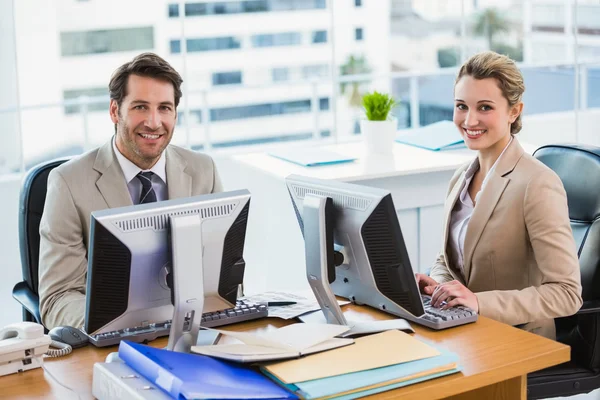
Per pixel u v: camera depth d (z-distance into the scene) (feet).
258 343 5.41
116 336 5.98
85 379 5.41
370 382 4.91
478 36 24.36
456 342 5.80
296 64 41.19
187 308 5.51
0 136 17.26
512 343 5.76
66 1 40.06
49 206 7.35
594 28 22.95
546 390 7.09
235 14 40.86
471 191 7.55
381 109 11.67
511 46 24.61
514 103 7.06
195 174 7.97
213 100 47.57
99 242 5.39
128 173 7.57
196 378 4.76
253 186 13.73
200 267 5.52
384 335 5.66
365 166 10.80
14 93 17.17
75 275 7.25
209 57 41.45
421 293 6.93
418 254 11.29
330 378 4.96
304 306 6.70
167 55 41.06
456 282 6.59
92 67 41.01
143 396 4.65
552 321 7.23
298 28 40.81
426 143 12.07
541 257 6.79
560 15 23.76
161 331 6.09
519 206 6.93
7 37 17.06
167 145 7.74
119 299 5.61
